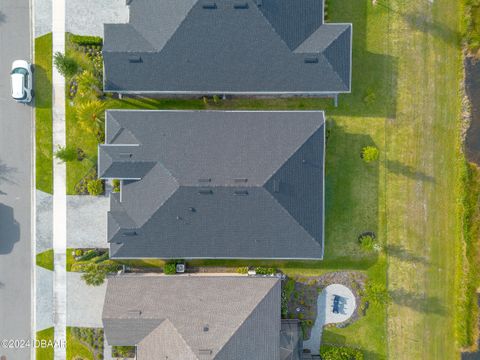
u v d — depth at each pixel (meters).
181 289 36.91
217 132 35.34
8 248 39.91
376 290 37.78
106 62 35.31
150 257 36.78
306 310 39.94
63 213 39.69
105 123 36.25
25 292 40.03
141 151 35.12
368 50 38.78
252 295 36.44
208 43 34.88
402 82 38.97
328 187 39.34
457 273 39.72
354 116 39.06
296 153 34.91
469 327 39.72
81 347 40.03
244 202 34.97
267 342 35.88
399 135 39.16
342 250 39.59
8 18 39.22
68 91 39.19
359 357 39.06
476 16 38.66
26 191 39.78
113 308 36.12
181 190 34.41
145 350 36.12
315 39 35.53
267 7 34.25
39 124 39.44
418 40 38.84
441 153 39.34
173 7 34.69
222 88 36.25
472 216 39.66
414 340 39.88
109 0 38.75
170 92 36.59
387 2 38.72
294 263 39.84
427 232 39.53
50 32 39.06
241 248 36.47
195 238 36.16
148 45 35.25
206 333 35.16
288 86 36.16
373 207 39.41
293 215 35.56
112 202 36.69
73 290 39.88
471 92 39.25
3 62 39.38
